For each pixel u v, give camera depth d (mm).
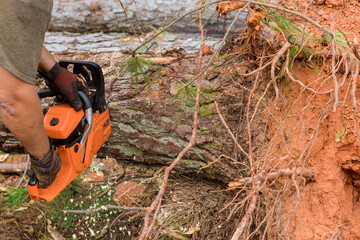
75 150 1883
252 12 1874
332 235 1845
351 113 1918
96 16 3447
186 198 2434
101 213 2451
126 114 2252
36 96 1439
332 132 1984
